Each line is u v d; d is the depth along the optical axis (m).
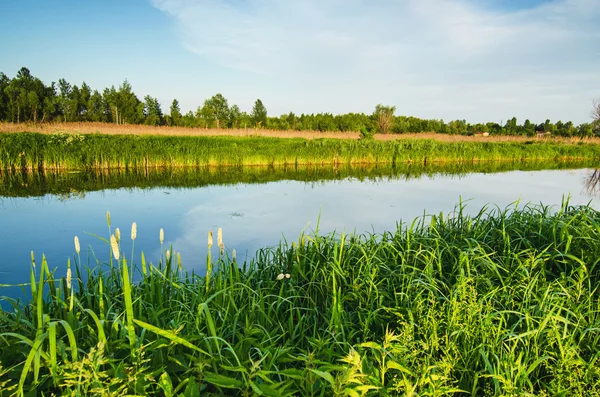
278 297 3.91
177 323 3.03
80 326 2.82
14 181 16.08
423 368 2.37
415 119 68.56
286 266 5.14
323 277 4.48
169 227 9.09
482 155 30.27
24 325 2.93
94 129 32.31
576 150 33.28
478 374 2.59
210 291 3.91
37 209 11.02
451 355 2.74
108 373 2.19
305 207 11.47
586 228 4.64
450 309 3.19
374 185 16.52
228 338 3.21
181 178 18.05
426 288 3.66
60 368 2.16
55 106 51.34
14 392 2.06
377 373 2.34
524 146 33.03
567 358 2.53
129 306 2.32
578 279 3.64
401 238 5.40
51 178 17.06
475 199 13.02
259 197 13.19
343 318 3.50
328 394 2.29
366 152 26.66
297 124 57.75
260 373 2.20
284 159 24.59
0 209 10.98
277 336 3.18
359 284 4.11
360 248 4.82
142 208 11.25
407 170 23.48
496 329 2.90
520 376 2.53
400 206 11.69
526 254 4.44
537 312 3.20
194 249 7.39
